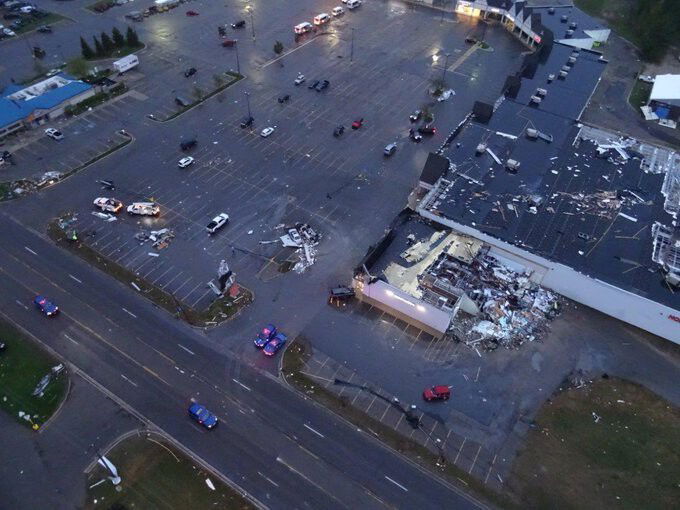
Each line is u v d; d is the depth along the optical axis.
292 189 92.12
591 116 112.06
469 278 74.06
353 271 77.19
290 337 70.06
